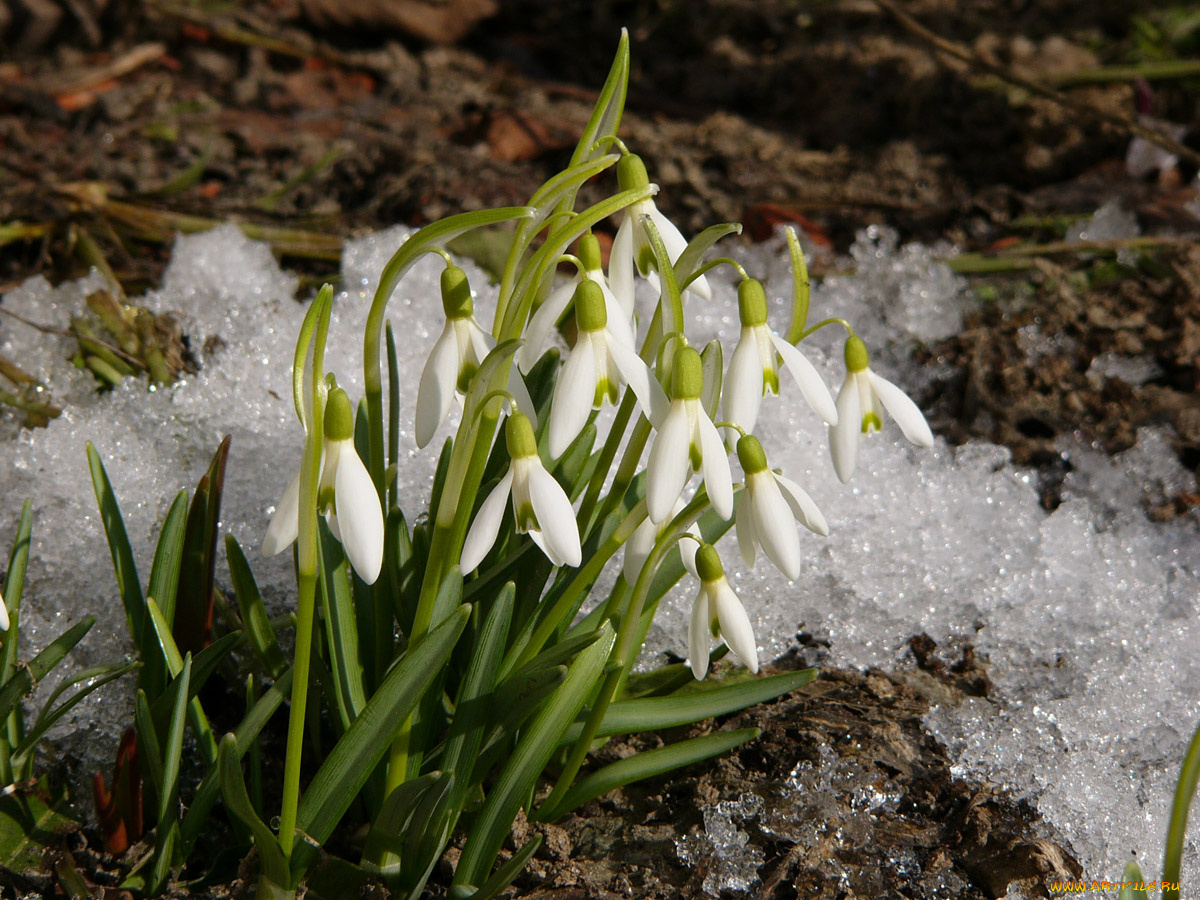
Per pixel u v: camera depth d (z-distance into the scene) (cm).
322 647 79
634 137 141
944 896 77
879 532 86
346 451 70
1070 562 86
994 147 138
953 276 113
